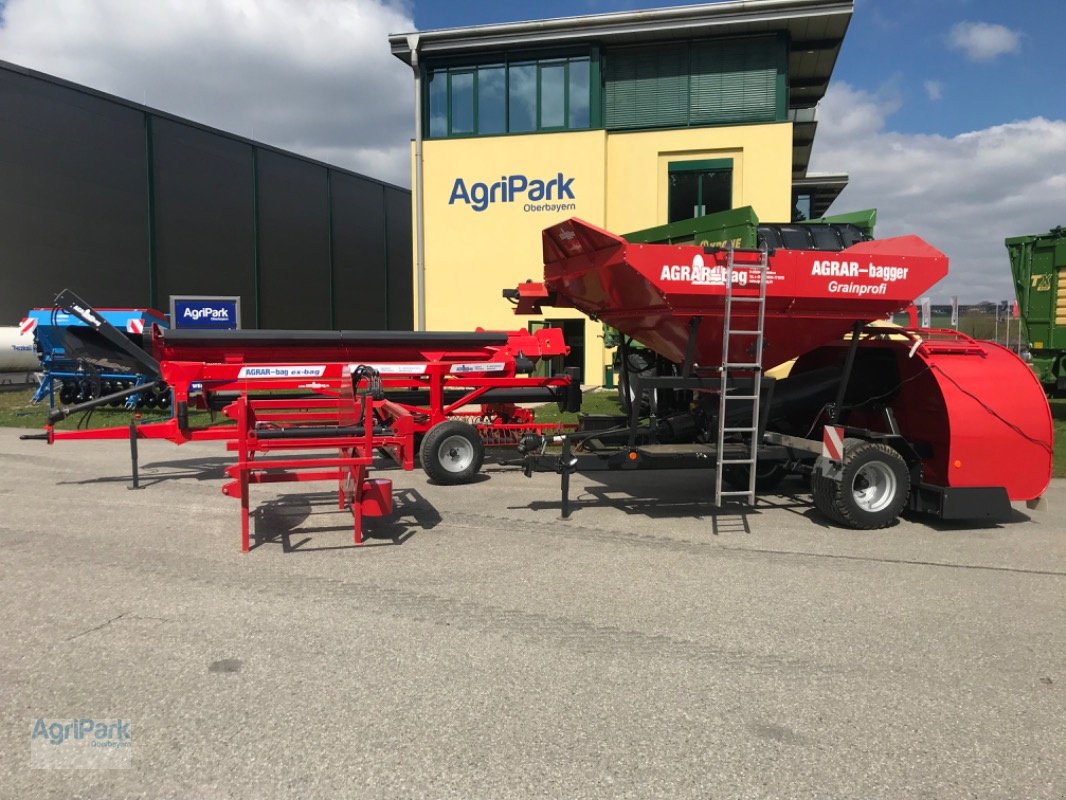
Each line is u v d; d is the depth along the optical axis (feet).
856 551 20.65
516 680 12.50
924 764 10.15
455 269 67.67
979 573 18.69
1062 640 14.44
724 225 37.45
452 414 36.09
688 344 23.21
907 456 24.20
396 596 16.56
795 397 26.53
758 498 27.84
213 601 16.15
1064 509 26.37
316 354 31.19
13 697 11.80
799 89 82.79
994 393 23.22
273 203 105.70
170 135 88.99
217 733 10.75
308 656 13.38
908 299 23.22
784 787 9.57
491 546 20.72
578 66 65.36
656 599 16.51
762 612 15.78
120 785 9.52
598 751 10.37
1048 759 10.32
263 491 28.50
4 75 72.23
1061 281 48.49
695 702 11.81
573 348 67.41
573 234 22.44
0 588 16.92
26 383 75.72
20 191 74.02
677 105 64.80
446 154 67.10
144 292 86.12
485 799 9.25
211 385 29.09
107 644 13.84
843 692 12.21
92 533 21.94
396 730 10.87
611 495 28.19
